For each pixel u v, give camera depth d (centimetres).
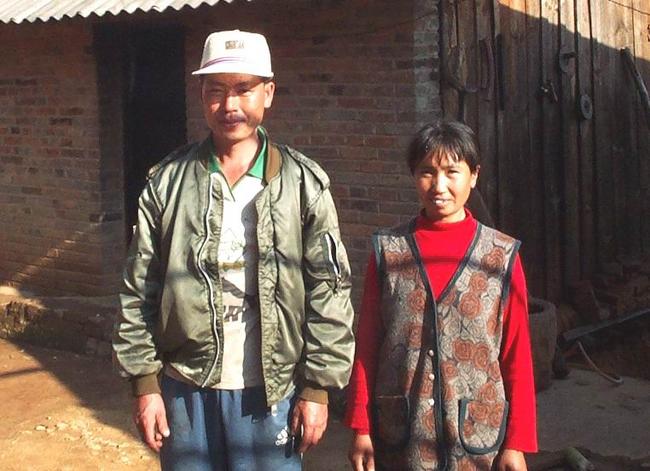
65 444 611
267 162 332
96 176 858
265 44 331
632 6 912
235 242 329
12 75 907
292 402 338
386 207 690
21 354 810
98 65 845
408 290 321
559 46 816
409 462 319
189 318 326
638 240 930
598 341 832
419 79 669
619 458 548
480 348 315
